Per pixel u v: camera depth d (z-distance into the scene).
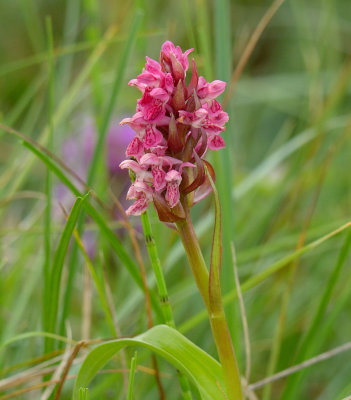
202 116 0.48
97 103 0.72
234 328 0.58
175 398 0.63
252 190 0.87
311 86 0.85
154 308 0.57
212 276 0.49
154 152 0.49
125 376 0.58
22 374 0.58
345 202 0.88
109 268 0.77
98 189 0.73
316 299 0.74
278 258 0.76
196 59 0.65
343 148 0.97
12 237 0.73
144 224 0.52
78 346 0.53
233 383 0.50
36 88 0.77
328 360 0.74
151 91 0.48
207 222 0.71
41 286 0.69
